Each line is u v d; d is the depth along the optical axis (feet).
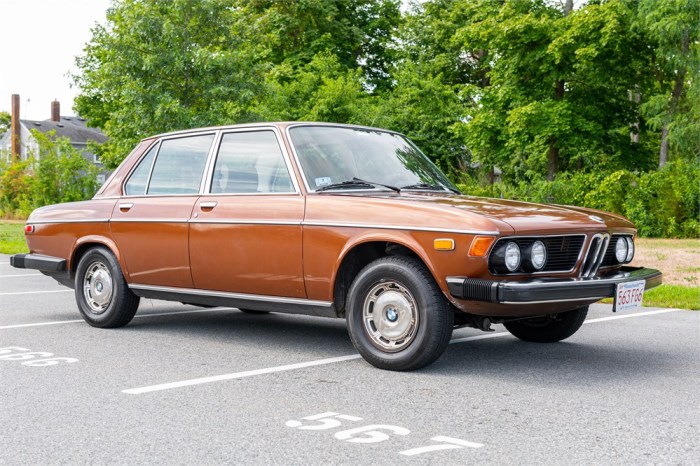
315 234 18.57
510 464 11.24
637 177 87.81
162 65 61.82
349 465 11.21
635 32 94.12
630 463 11.31
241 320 25.98
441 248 16.61
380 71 144.97
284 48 134.92
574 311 20.95
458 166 124.06
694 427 13.25
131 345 21.11
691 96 88.12
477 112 112.37
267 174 20.11
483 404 14.80
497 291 16.03
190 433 12.84
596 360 19.22
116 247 23.26
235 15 67.15
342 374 17.44
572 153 104.32
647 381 16.84
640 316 27.07
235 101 63.57
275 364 18.58
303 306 19.10
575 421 13.61
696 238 78.95
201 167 21.77
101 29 64.23
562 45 94.07
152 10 62.34
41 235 25.39
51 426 13.26
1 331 23.38
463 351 20.45
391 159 20.84
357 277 18.07
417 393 15.67
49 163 134.31
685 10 85.05
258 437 12.60
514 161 109.50
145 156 23.57
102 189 24.31
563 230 17.11
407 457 11.55
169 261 21.80
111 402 14.89
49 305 29.60
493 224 16.29
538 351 20.51
